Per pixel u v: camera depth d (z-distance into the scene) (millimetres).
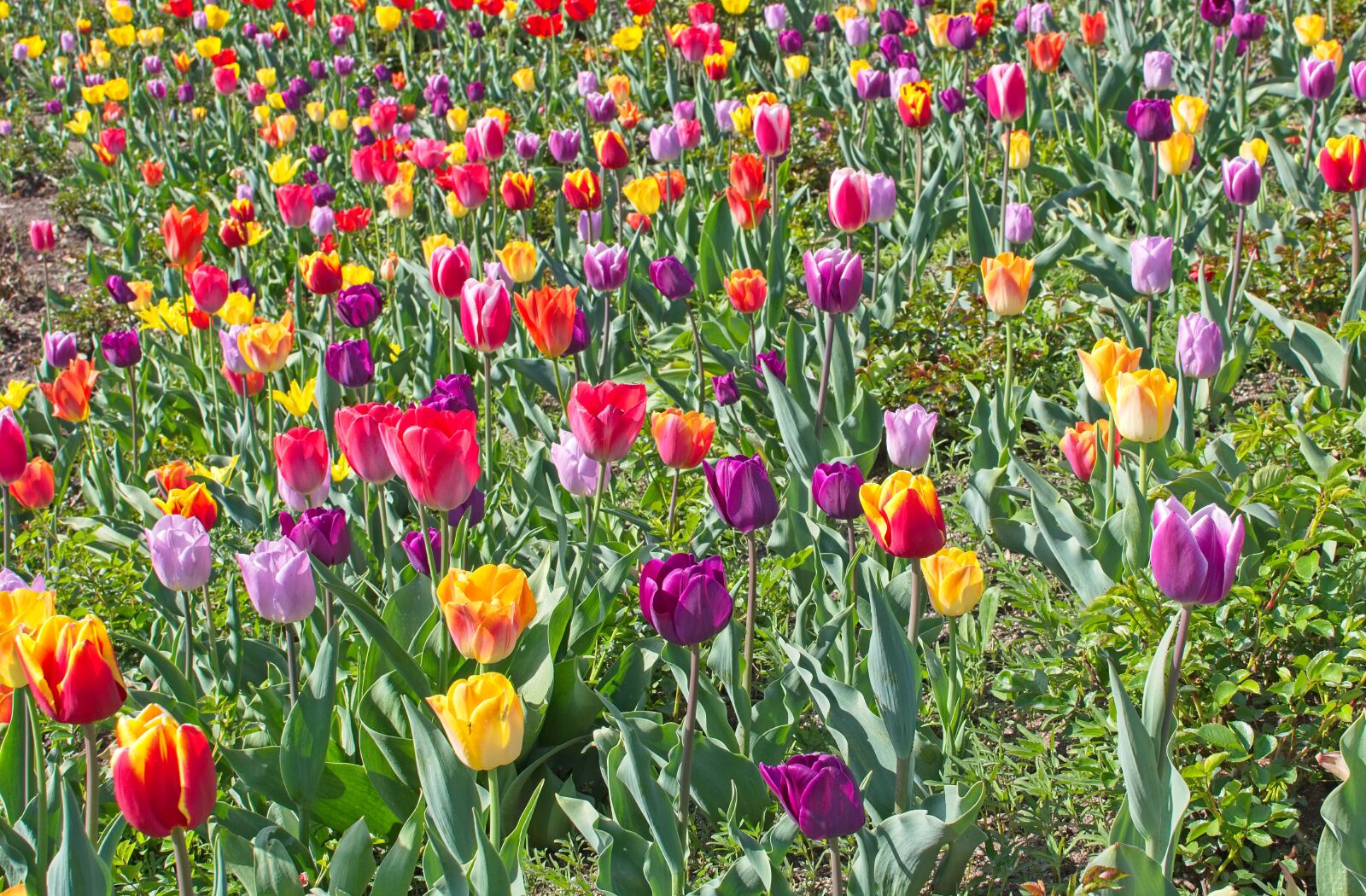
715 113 8719
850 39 9117
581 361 5043
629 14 12594
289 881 2654
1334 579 3164
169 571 3154
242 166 9875
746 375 4961
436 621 3186
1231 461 3908
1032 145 7836
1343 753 2359
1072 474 4340
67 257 9805
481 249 7668
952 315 5684
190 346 6816
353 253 8156
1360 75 5594
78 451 6098
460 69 12062
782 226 5848
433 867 2703
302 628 3580
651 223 6992
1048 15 8633
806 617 3734
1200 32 9164
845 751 2820
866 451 4621
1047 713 3387
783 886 2572
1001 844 2910
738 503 2902
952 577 2762
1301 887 2801
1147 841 2406
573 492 3701
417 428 2727
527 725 3154
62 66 13125
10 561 4266
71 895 2139
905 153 7785
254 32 12422
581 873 3086
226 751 2955
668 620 2441
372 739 3049
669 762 2988
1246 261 5719
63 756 3635
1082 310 5367
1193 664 2939
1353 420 3984
